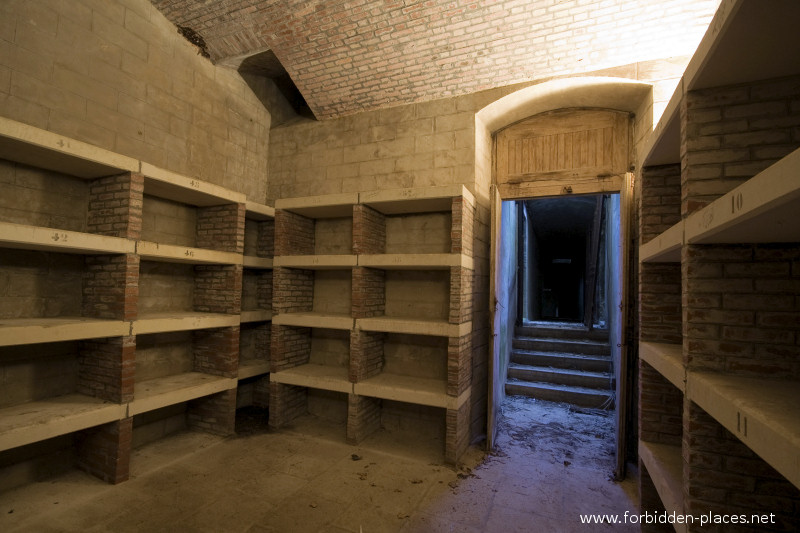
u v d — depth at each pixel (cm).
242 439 456
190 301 490
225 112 525
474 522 316
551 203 984
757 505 175
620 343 412
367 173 525
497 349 486
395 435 481
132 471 375
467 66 453
